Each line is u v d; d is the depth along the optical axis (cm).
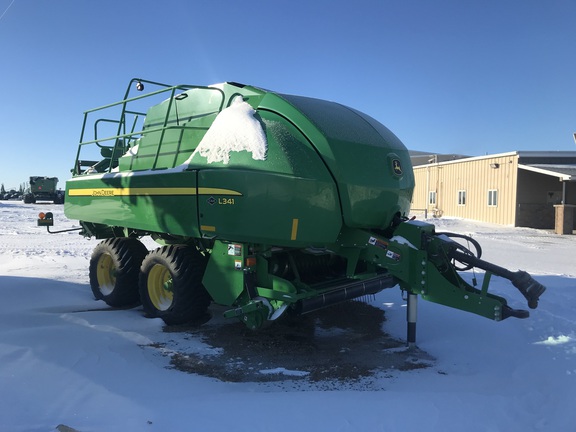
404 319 583
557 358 431
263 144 453
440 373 416
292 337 519
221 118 484
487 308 443
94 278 656
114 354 418
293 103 487
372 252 485
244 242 463
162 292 564
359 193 474
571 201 2295
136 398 335
